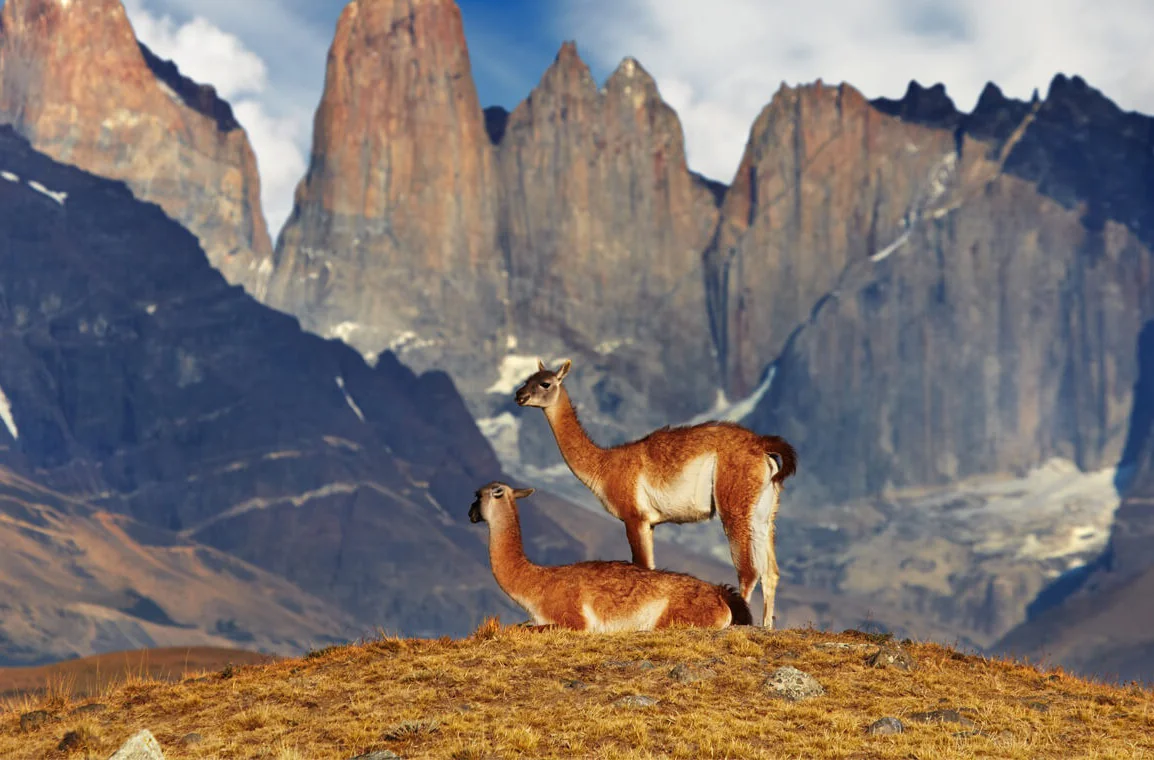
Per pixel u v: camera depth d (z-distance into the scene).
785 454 29.03
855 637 30.31
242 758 21.64
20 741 24.73
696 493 29.50
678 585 29.20
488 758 20.83
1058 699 26.06
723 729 22.19
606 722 22.44
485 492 29.81
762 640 28.08
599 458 30.44
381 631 31.17
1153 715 24.70
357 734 22.38
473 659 27.17
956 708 24.25
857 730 22.62
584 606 28.89
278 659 33.75
